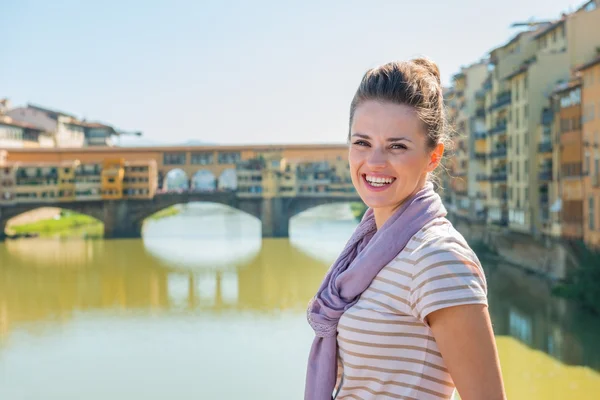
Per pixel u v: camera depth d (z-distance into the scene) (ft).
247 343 108.78
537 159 148.15
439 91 8.71
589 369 80.23
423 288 7.52
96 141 394.73
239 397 81.61
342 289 8.43
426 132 8.39
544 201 146.20
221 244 246.88
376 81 8.49
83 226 325.01
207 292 157.07
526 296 119.44
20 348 108.17
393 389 7.82
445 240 7.73
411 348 7.78
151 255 218.79
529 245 152.76
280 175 279.28
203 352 103.55
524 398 71.10
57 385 88.28
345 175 282.56
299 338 111.45
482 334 7.30
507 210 167.53
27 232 288.30
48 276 180.65
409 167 8.28
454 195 226.38
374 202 8.41
